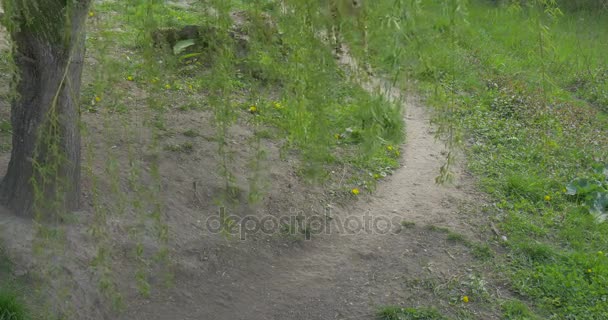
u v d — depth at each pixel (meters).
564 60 9.62
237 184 5.47
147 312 4.35
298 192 5.65
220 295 4.62
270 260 4.99
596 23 11.57
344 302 4.65
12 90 3.56
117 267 4.48
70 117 4.42
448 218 5.64
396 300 4.68
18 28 3.42
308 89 3.25
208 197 5.37
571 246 5.43
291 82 3.35
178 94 6.85
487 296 4.73
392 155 6.65
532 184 6.19
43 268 4.03
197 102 6.78
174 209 5.12
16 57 4.23
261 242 5.10
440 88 3.45
